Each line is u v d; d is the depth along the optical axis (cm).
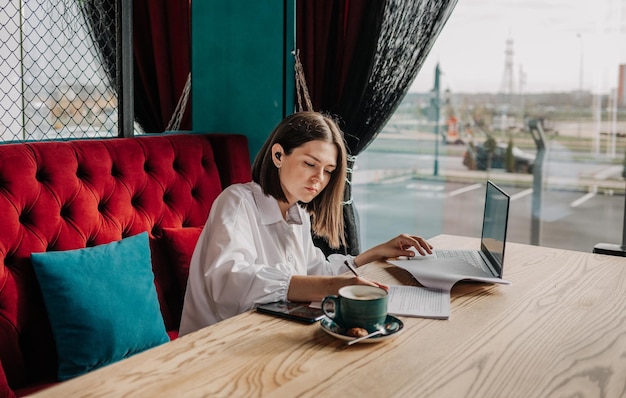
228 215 157
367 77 284
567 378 102
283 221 167
